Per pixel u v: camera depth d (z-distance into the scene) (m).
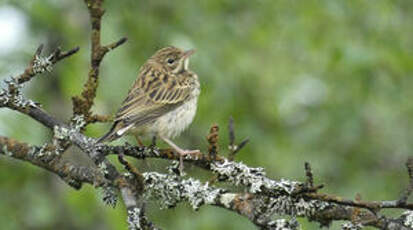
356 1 15.95
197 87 10.26
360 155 17.25
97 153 7.00
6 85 7.53
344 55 15.12
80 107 7.58
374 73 15.70
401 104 16.52
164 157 7.57
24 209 14.88
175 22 15.87
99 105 14.62
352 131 16.39
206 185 7.32
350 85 16.39
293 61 17.55
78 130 7.60
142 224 6.23
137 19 15.64
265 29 16.73
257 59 17.20
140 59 15.48
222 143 15.70
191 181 7.40
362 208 6.91
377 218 6.86
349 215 6.93
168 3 16.02
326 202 6.94
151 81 9.95
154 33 15.66
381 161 17.62
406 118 17.28
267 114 16.78
